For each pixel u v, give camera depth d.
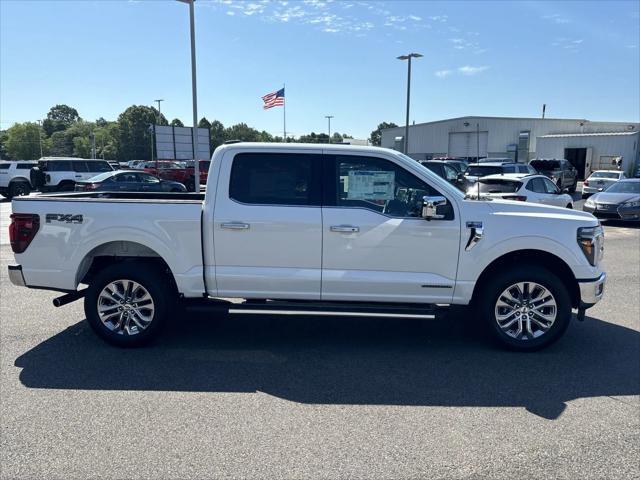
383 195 4.80
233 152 4.79
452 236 4.68
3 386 4.08
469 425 3.50
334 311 4.77
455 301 4.80
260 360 4.70
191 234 4.76
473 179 13.81
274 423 3.52
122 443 3.24
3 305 6.39
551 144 44.34
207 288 4.86
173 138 38.44
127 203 4.79
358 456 3.11
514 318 4.88
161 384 4.15
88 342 5.11
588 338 5.34
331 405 3.80
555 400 3.90
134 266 4.88
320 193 4.77
